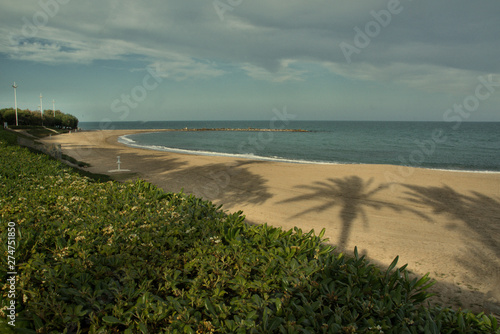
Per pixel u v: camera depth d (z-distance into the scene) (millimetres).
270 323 1889
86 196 4504
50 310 1822
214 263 2531
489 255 6023
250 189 12305
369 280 2482
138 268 2291
